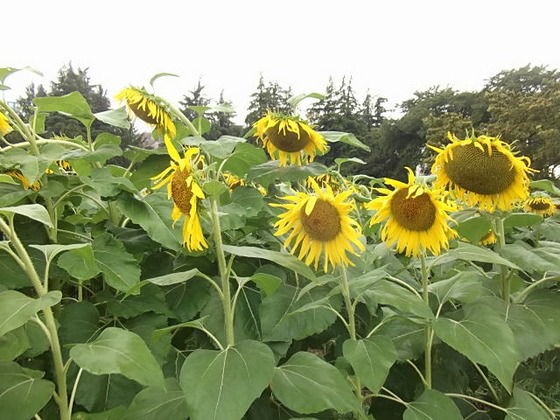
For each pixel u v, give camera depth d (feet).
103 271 6.85
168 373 7.52
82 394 6.55
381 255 7.36
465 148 7.70
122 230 8.86
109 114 9.70
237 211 8.30
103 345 4.95
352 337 6.48
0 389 5.13
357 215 9.84
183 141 7.54
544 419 6.46
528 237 11.60
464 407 7.60
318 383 5.49
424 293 6.84
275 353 7.17
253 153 8.60
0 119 8.16
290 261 6.29
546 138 76.84
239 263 8.86
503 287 7.73
